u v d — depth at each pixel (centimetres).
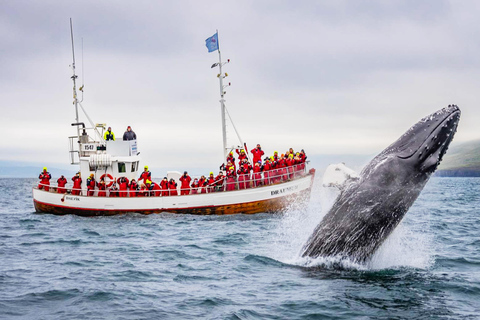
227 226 3681
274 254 2317
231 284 1767
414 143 1579
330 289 1600
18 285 1827
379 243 1647
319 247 1767
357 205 1639
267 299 1559
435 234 3052
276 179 4259
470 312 1402
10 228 3775
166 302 1578
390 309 1430
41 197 4650
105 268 2161
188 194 4278
